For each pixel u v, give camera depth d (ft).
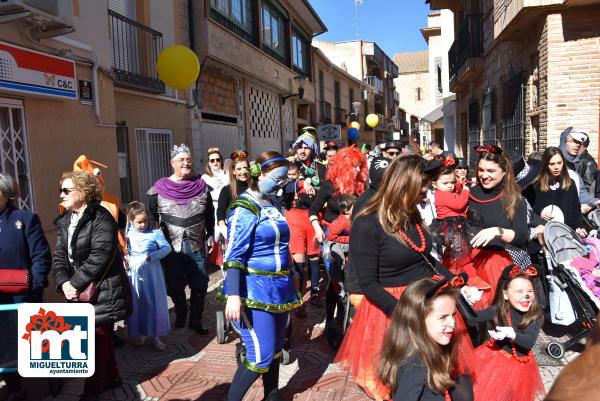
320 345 15.72
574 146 19.99
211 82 40.50
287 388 12.94
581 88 24.04
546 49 24.61
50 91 18.22
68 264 12.55
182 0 34.19
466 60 42.37
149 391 12.98
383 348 8.71
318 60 79.46
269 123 57.41
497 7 30.55
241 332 10.96
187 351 15.65
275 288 10.97
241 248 10.61
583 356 3.13
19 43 17.11
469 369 8.93
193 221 17.38
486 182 12.52
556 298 14.65
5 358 9.78
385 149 18.35
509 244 12.35
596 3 23.24
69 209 12.94
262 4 51.85
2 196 12.19
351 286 11.53
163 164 31.30
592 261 14.37
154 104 30.25
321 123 81.05
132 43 28.76
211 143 39.93
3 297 12.07
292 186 19.52
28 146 17.79
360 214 9.73
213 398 12.53
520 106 29.84
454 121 66.08
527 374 9.64
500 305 9.89
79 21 20.47
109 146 22.45
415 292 8.32
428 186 9.49
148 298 15.40
